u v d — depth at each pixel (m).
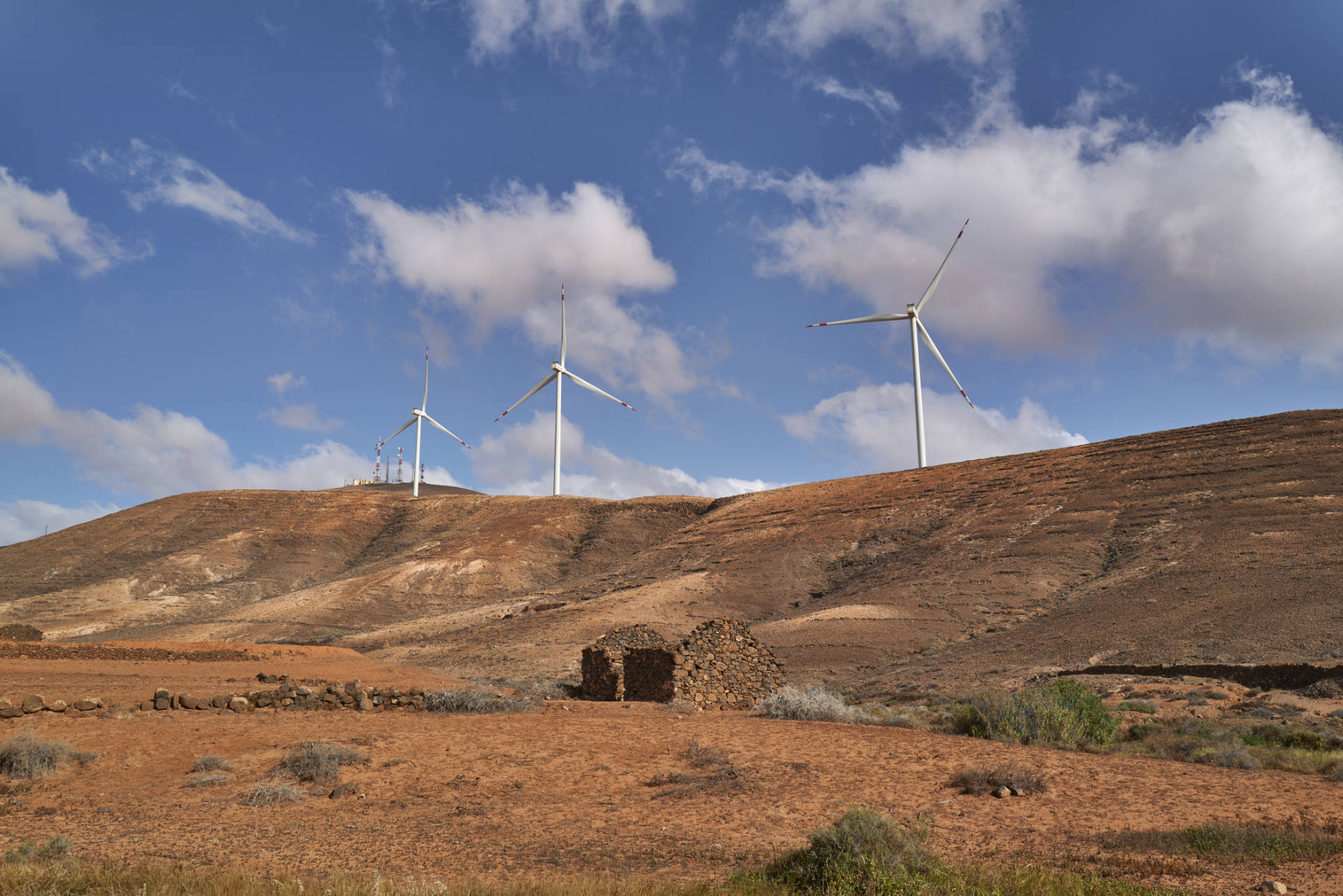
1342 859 11.46
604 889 9.83
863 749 19.83
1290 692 38.78
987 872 10.62
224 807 14.51
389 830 13.45
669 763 18.14
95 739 17.41
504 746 18.86
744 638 33.06
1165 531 81.94
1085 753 20.75
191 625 119.94
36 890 9.56
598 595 114.25
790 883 10.34
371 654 97.69
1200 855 11.84
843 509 126.19
